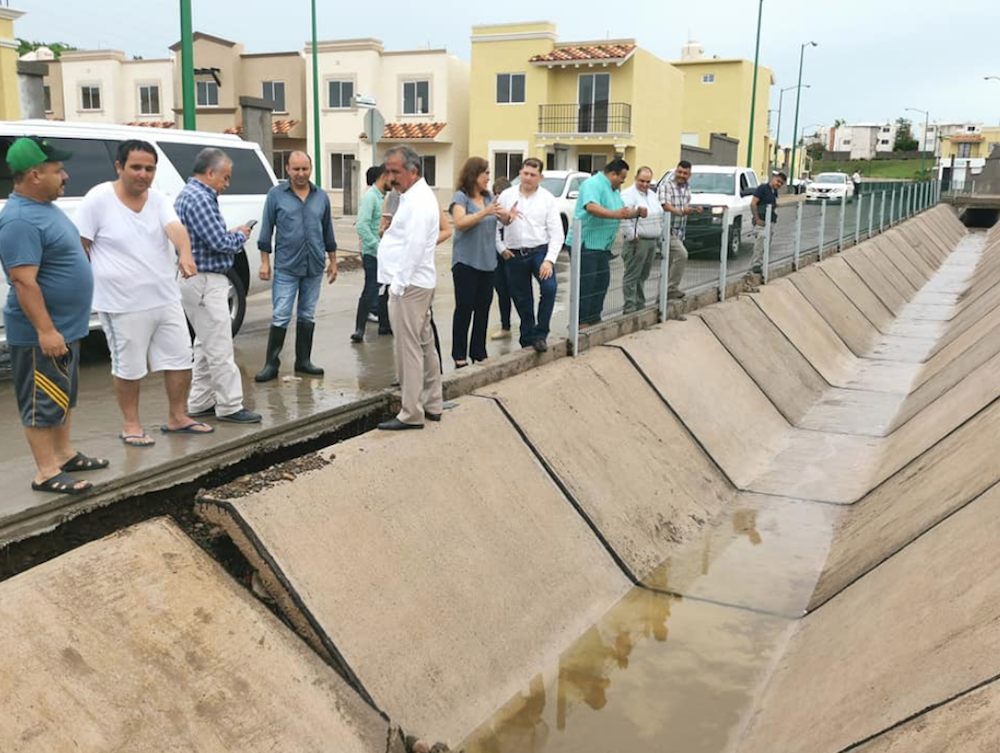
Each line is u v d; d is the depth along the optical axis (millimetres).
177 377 5527
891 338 16406
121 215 5031
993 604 4371
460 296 7602
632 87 35438
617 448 7699
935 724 3752
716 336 11297
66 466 4770
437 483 5766
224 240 5688
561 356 8766
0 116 21484
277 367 7277
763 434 9984
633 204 10117
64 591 3799
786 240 16172
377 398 6781
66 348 4324
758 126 54844
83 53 46250
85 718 3439
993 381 8320
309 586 4527
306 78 41719
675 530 7355
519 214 8117
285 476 5070
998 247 25766
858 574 6156
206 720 3713
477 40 37125
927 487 6961
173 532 4379
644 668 5316
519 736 4586
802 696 4797
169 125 45156
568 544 6273
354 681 4316
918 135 155625
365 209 8789
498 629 5258
